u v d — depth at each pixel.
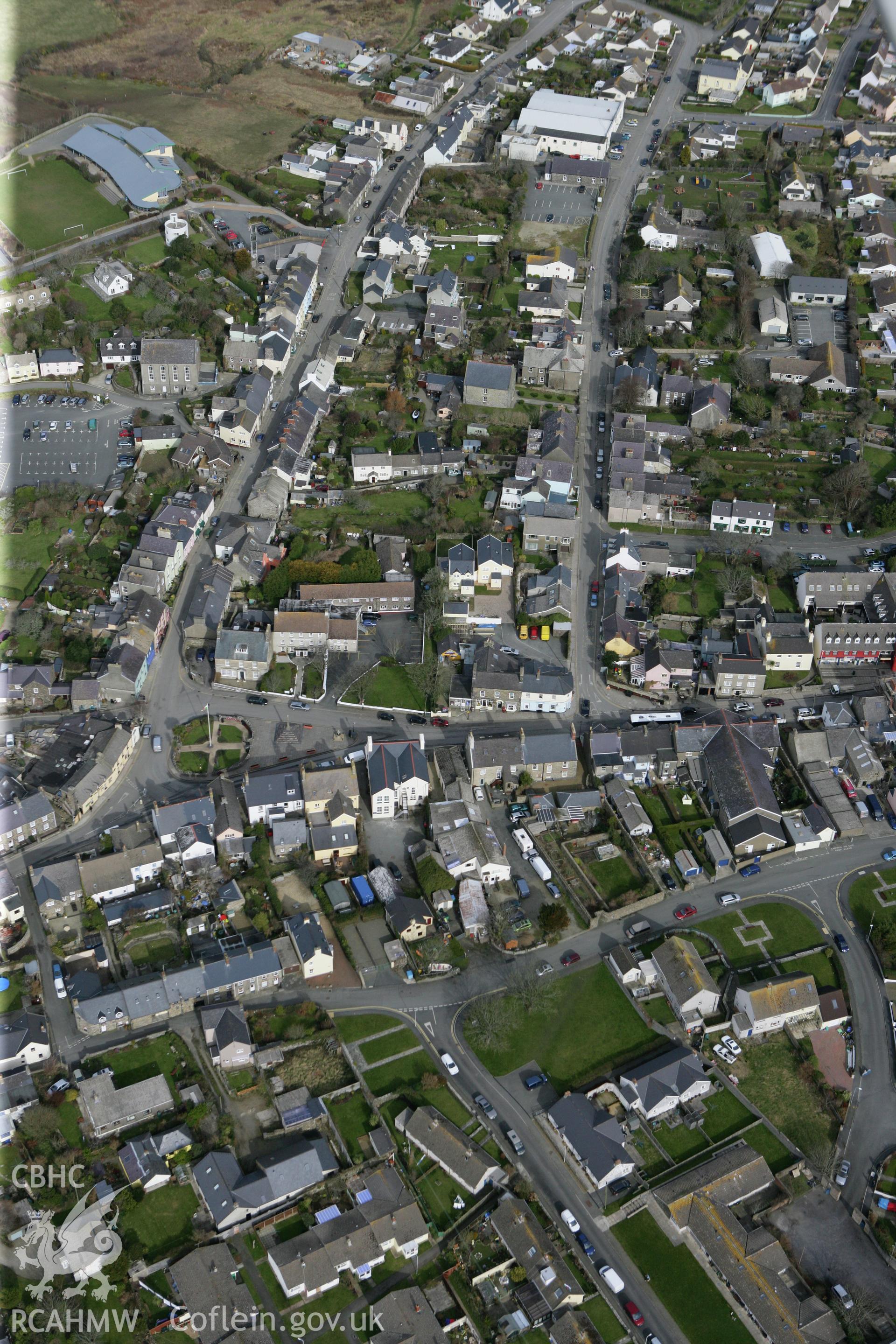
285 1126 176.25
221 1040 182.75
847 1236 168.88
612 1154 172.25
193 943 199.75
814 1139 179.12
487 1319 158.75
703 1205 168.38
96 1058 184.12
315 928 198.00
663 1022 194.12
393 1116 180.50
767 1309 157.12
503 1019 189.12
